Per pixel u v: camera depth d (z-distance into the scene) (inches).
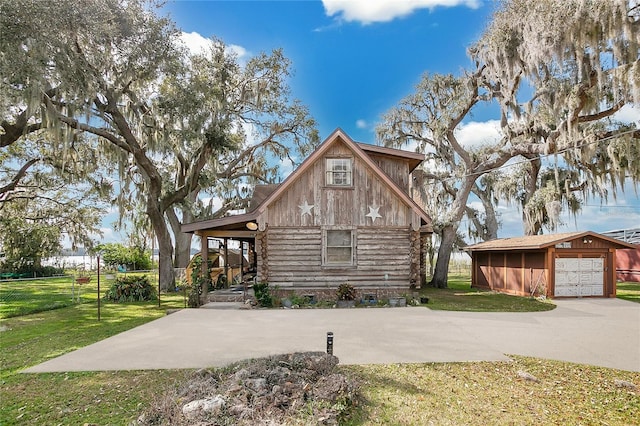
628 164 642.8
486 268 777.6
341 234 516.1
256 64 851.4
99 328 348.2
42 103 473.4
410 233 518.9
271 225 508.4
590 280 597.9
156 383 187.3
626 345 273.9
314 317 382.0
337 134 506.9
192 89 668.7
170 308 483.8
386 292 508.1
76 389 181.5
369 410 158.4
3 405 163.9
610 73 507.8
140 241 1256.8
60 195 917.2
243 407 146.1
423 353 243.4
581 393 183.9
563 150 632.4
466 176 827.4
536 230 886.4
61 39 467.2
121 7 540.4
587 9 475.2
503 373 209.2
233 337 287.1
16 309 474.9
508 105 697.6
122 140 667.4
